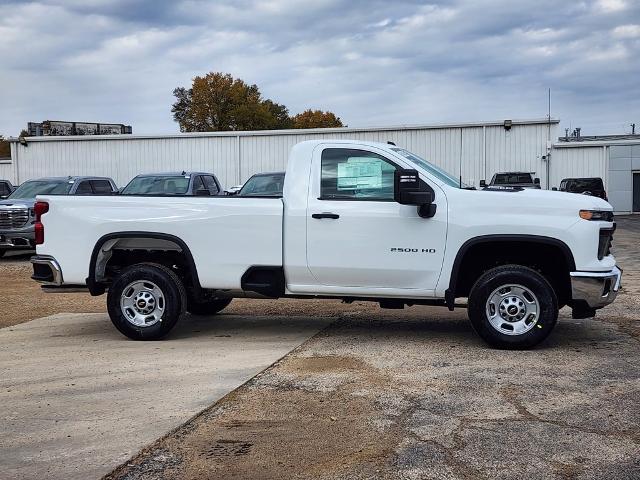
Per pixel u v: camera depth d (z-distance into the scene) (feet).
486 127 94.43
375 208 22.43
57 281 24.68
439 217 21.99
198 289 24.00
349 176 22.94
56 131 145.69
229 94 231.91
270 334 25.52
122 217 24.13
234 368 20.29
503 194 21.90
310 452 13.78
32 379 19.49
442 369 19.71
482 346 22.75
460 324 27.07
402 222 22.21
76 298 36.22
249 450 13.94
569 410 15.94
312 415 15.97
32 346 24.02
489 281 21.80
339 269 22.75
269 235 23.18
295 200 23.06
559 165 118.32
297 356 21.71
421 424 15.20
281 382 18.71
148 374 19.77
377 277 22.59
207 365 20.71
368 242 22.44
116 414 16.24
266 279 23.52
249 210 23.30
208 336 25.35
